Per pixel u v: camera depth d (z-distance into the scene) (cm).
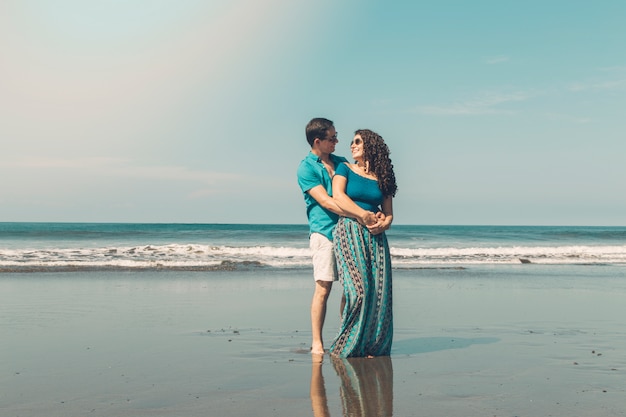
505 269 1527
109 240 3475
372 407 301
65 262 1549
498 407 301
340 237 451
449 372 387
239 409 296
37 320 629
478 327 595
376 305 444
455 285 1067
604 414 287
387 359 433
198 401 312
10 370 391
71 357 436
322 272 461
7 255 1798
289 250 2077
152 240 3522
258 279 1184
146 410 294
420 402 311
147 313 690
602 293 938
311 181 468
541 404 306
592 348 479
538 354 452
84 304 768
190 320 637
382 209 466
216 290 962
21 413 289
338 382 358
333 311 714
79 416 283
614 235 4538
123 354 449
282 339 520
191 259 1770
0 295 863
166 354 450
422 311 718
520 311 719
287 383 355
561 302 815
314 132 471
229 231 4544
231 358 435
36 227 7094
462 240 3856
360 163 470
